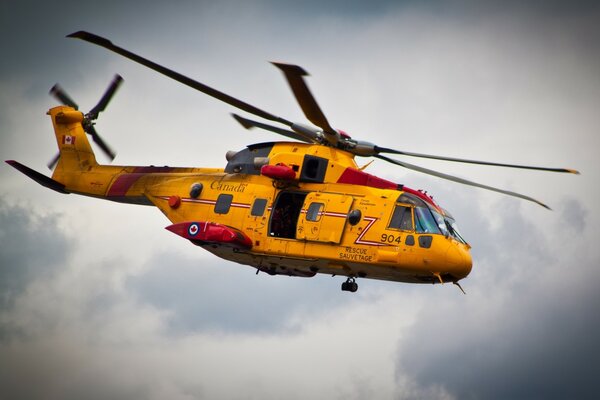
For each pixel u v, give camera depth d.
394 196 101.38
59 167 131.25
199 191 111.75
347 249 100.25
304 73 86.62
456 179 100.56
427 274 99.12
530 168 95.31
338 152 105.62
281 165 105.12
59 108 133.75
